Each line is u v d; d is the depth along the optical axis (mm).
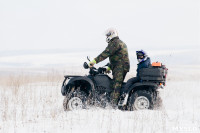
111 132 20531
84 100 26906
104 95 27312
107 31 27656
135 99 26750
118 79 27172
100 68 28516
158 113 24547
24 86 39031
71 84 27859
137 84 26781
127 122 22750
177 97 38375
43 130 21219
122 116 24438
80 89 28359
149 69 26828
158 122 23141
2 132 20875
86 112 25328
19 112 26703
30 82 43406
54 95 34656
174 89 44188
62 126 21922
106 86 27469
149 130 21359
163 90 40781
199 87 49594
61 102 31703
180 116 26688
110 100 26984
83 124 22281
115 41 27391
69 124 22297
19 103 30484
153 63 27094
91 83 26953
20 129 21500
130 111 26078
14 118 24453
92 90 26812
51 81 43031
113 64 27578
